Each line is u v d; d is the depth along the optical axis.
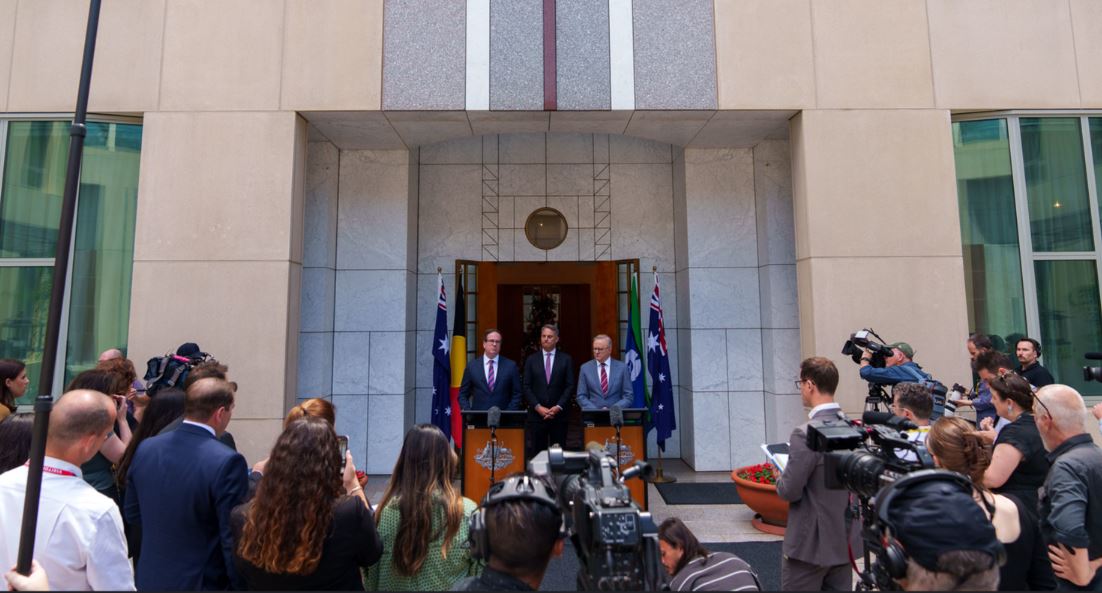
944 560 1.44
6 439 2.99
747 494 5.68
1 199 6.59
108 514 2.28
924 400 3.56
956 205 6.59
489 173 8.80
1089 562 2.63
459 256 8.69
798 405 7.68
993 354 4.72
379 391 7.88
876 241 6.55
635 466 1.92
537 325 9.38
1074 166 6.82
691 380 8.12
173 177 6.45
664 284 8.73
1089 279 6.71
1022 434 3.25
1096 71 6.76
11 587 1.77
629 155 8.89
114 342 6.59
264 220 6.43
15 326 6.52
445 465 2.66
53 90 6.54
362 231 8.05
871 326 6.46
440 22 6.68
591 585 1.67
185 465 2.65
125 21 6.62
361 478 3.81
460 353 8.03
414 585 2.53
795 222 6.91
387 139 7.62
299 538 2.16
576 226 8.77
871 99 6.70
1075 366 6.60
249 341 6.29
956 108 6.73
